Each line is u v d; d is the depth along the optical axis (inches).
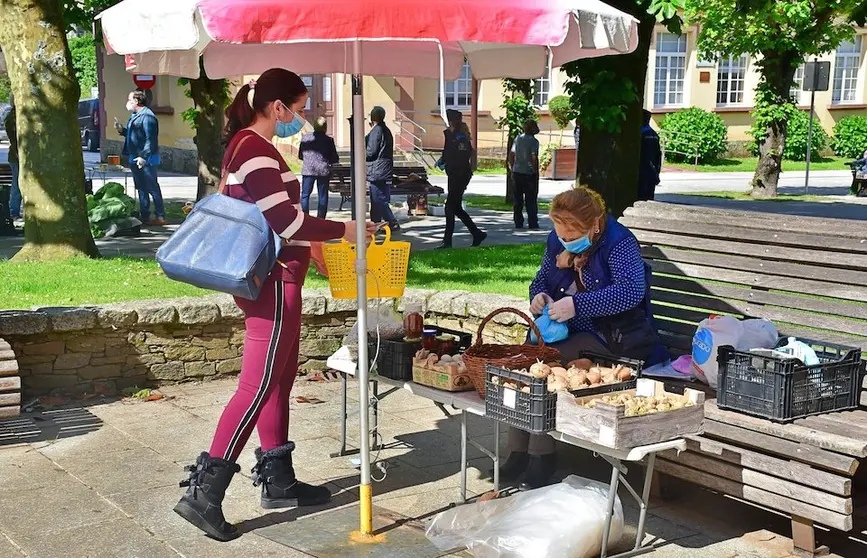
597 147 374.0
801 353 165.8
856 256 183.3
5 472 191.9
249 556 155.6
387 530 165.6
